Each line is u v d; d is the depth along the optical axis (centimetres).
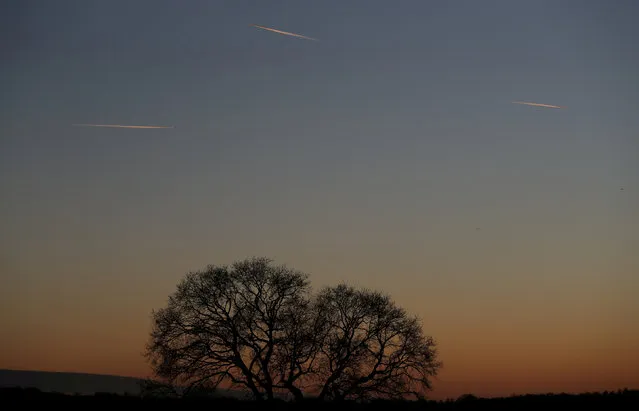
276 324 6356
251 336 6291
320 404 6022
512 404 5578
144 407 5353
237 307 6400
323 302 6656
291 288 6506
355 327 6581
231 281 6475
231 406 5700
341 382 6375
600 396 5775
